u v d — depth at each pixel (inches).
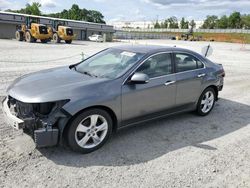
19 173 131.8
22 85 157.5
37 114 143.8
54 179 129.1
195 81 213.8
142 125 204.5
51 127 141.3
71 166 141.3
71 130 147.7
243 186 133.3
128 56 187.3
